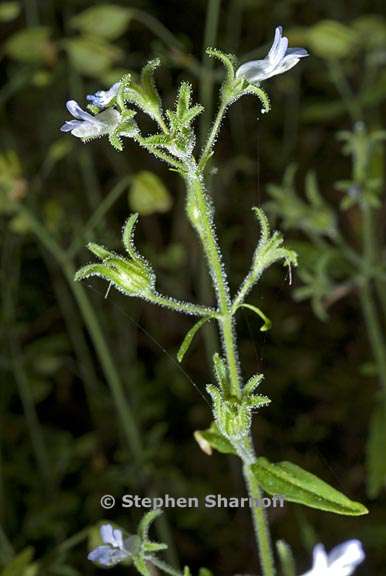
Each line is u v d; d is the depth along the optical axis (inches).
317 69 16.6
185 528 12.7
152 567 10.6
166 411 14.2
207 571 8.3
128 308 14.8
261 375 7.4
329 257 11.1
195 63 12.3
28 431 13.9
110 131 7.1
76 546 12.3
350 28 13.2
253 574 12.4
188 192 7.2
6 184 11.6
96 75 12.1
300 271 11.0
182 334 15.0
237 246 15.7
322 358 14.7
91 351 14.9
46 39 12.3
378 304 14.9
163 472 12.5
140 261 7.3
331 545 12.0
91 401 14.2
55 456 13.3
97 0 16.2
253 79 7.2
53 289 15.4
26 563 9.6
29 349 13.8
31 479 13.0
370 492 10.5
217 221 15.5
